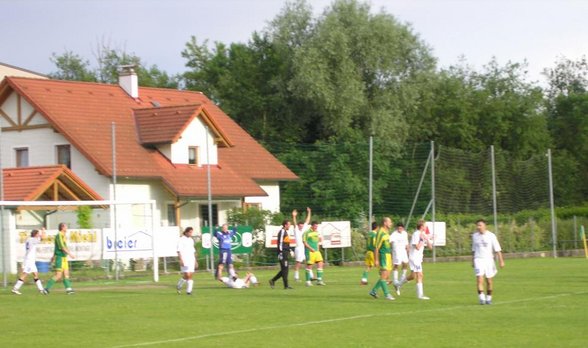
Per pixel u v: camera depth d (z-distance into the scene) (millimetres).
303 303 26078
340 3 73688
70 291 31047
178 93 61312
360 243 51656
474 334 18641
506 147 82188
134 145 51906
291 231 48406
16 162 52094
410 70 76500
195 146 53969
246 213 48969
